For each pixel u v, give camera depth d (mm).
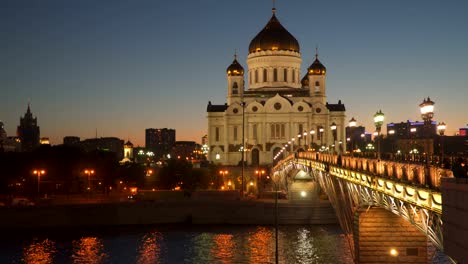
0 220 135125
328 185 84375
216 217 148375
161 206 148375
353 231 64062
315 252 101250
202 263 94688
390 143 105688
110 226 142625
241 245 111000
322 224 143750
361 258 60969
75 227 140125
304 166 115875
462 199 29812
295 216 144500
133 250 107062
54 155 179750
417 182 38969
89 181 184625
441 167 36844
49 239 120250
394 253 60531
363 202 58938
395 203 45188
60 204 144000
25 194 178875
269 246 108938
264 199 160000
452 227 31188
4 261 97938
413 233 60594
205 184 192625
